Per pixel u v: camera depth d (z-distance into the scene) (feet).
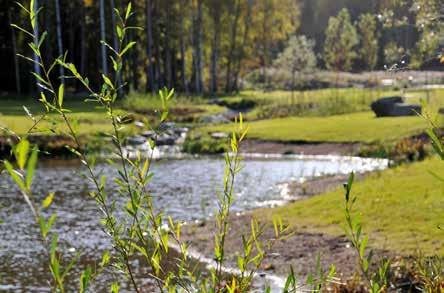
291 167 95.96
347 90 212.84
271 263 39.65
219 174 88.02
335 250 40.86
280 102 182.29
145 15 201.26
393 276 30.91
